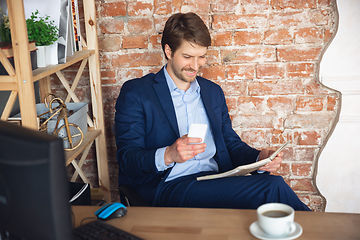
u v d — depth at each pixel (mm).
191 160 1591
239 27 1979
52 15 1537
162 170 1354
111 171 2250
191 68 1570
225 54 2025
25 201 634
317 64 1997
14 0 1157
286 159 2150
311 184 2176
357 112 2006
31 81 1227
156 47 2047
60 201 617
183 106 1648
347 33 1909
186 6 1976
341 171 2100
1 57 1190
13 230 682
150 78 1663
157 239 847
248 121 2113
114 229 869
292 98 2057
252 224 888
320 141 2100
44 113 1609
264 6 1942
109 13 2016
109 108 2152
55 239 628
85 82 2135
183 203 1412
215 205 1363
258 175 1413
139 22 2018
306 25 1947
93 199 2029
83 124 1759
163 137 1577
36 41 1412
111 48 2064
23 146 603
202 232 873
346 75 1963
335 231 855
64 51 1533
